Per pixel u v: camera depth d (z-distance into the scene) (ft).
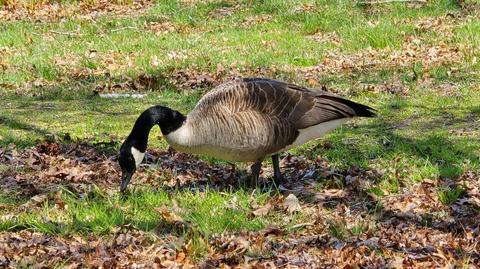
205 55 70.23
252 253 30.27
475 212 34.76
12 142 46.60
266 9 92.73
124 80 62.85
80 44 78.18
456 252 30.37
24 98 58.54
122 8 102.99
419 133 47.42
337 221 33.35
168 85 61.00
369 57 68.03
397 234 32.04
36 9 102.53
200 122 34.60
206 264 28.84
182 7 98.22
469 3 86.89
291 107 35.63
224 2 99.60
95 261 29.14
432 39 71.26
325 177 39.34
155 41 77.51
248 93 35.17
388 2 89.30
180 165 41.93
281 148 35.99
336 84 59.62
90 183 38.83
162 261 29.12
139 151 35.47
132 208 35.14
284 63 66.80
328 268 28.55
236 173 40.32
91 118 52.90
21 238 32.17
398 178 38.83
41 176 39.68
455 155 42.86
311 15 85.10
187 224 32.63
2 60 70.08
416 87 58.08
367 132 47.98
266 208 34.32
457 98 54.85
